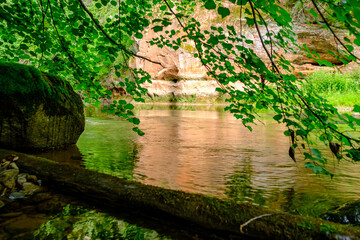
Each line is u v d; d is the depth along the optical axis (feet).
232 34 6.41
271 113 39.99
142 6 10.39
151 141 18.17
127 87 9.32
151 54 70.08
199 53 7.58
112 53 9.27
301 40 54.49
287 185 9.46
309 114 5.74
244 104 7.36
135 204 6.72
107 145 16.40
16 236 5.45
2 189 7.79
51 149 13.97
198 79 69.41
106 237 5.58
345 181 9.96
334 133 5.50
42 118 12.97
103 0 9.19
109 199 7.14
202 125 26.96
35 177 8.51
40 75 12.92
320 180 10.05
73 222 6.21
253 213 5.65
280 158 13.58
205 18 52.03
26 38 10.25
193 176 10.37
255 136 20.62
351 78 48.52
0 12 9.21
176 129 24.04
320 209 7.39
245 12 5.47
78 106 15.53
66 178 8.16
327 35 52.31
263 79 6.54
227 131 23.21
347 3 3.74
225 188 9.06
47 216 6.48
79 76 10.50
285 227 5.12
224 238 5.54
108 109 8.25
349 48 4.55
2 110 11.67
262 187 9.20
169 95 71.51
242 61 6.46
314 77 49.16
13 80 11.87
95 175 8.00
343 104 40.04
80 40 10.25
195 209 6.05
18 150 12.66
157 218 6.42
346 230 4.78
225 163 12.46
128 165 11.80
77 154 13.61
